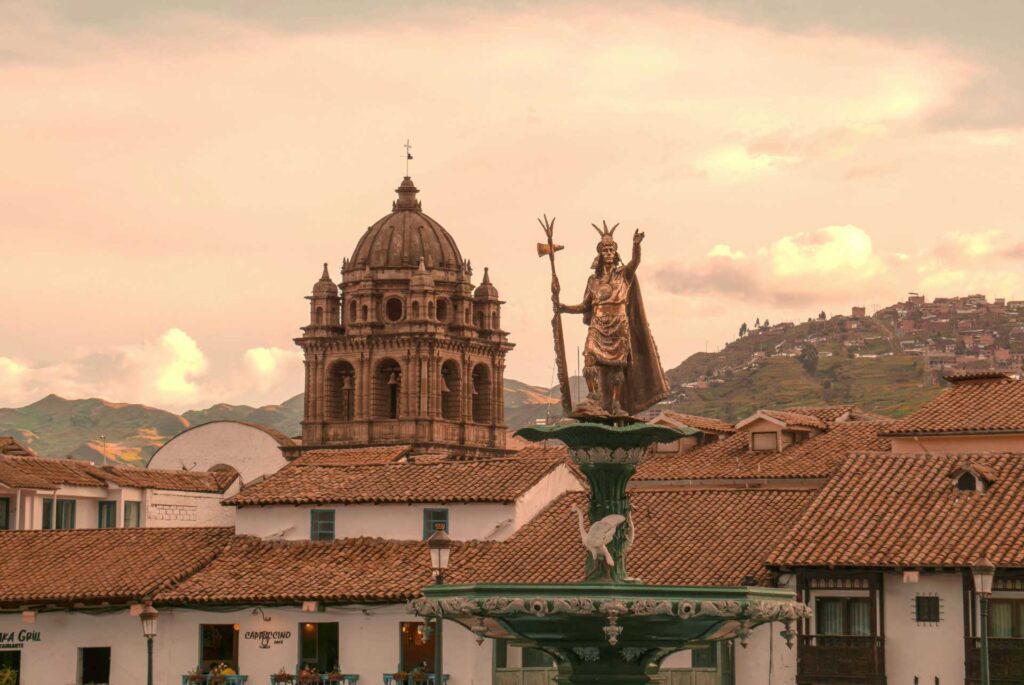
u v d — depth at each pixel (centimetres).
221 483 14100
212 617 9294
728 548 8731
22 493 12019
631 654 4981
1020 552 7969
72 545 10044
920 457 8956
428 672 8894
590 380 4947
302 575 9294
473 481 9631
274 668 9162
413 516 9531
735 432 11575
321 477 10006
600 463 4909
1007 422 9894
